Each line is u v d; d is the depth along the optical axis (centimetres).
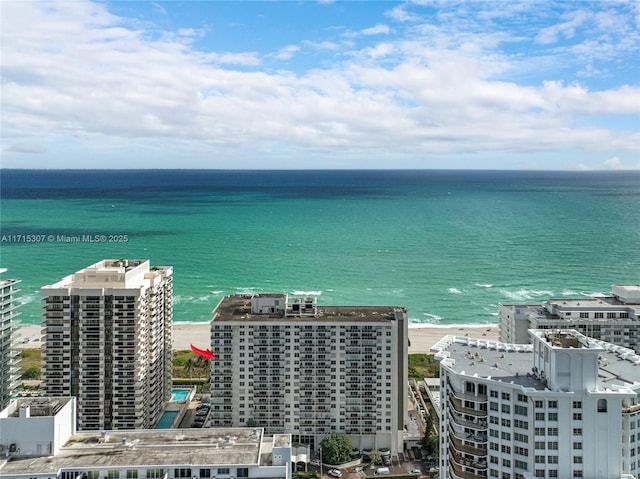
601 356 12719
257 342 19150
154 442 12194
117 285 19025
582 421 11006
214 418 19300
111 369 18725
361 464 18312
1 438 11512
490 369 12306
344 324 19050
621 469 10981
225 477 11294
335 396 19225
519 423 11331
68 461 11294
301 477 17138
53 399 12394
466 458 11950
